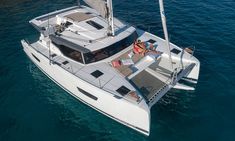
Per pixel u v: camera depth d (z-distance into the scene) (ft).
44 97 52.39
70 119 47.88
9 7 84.33
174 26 73.92
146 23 75.87
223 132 44.75
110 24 50.98
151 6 85.05
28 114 48.85
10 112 49.21
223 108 49.29
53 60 50.80
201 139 43.70
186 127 45.85
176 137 44.16
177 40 67.97
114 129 46.01
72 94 51.19
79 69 48.29
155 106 50.03
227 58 61.72
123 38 52.16
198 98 51.57
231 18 77.05
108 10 49.29
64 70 48.14
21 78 56.90
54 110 49.62
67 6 85.56
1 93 53.16
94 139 44.32
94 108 48.24
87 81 45.39
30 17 78.59
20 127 46.26
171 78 48.24
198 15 78.95
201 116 47.85
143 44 52.06
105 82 45.24
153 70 51.29
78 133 45.34
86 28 53.52
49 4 86.63
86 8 63.62
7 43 66.95
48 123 47.14
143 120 41.37
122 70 47.42
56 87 54.85
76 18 56.24
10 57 62.54
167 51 52.85
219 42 67.05
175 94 52.70
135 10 83.05
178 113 48.57
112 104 43.37
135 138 44.32
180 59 52.08
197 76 52.37
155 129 45.52
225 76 56.54
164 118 47.52
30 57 58.34
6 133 45.19
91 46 49.42
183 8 82.99
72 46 49.32
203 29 72.28
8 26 73.97
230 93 52.37
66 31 53.98
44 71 55.52
